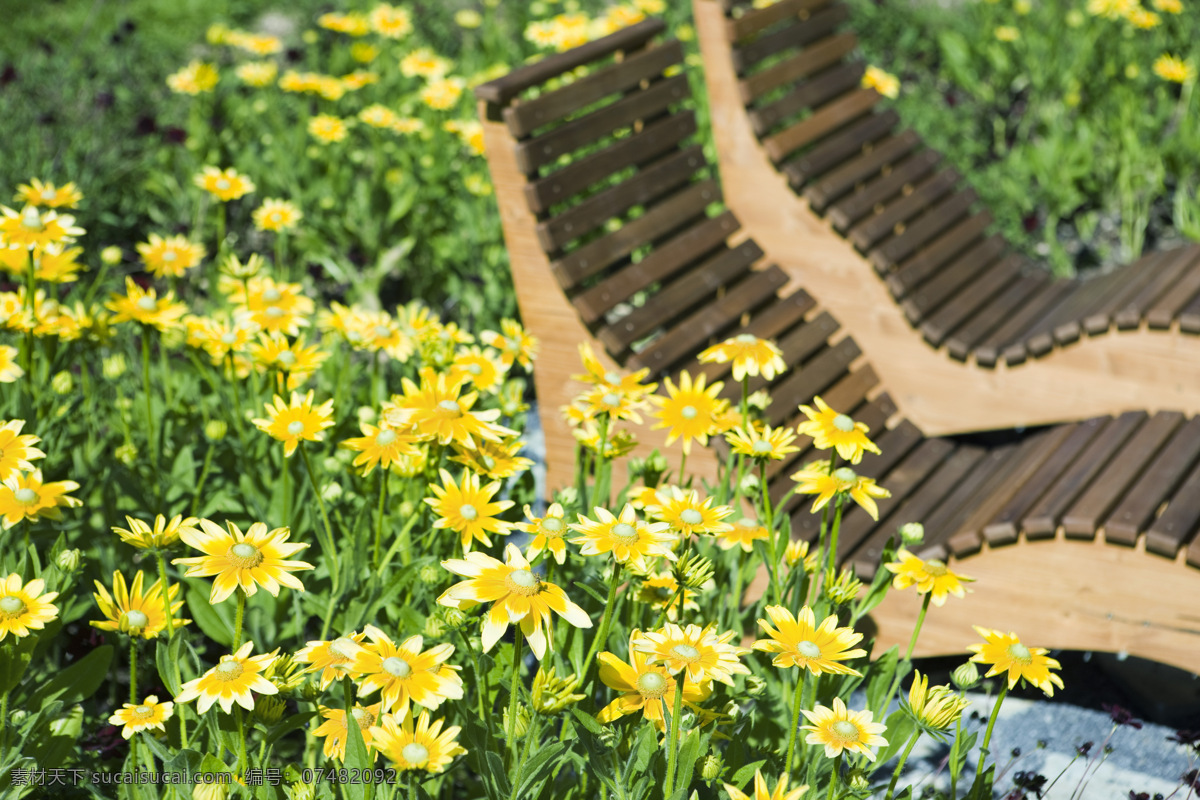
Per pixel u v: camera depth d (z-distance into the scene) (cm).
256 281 218
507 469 168
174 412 236
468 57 589
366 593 182
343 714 136
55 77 514
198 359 227
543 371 279
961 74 564
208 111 461
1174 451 253
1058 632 230
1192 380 286
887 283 323
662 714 136
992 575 233
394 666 124
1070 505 234
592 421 198
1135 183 466
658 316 286
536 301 275
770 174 338
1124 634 225
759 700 179
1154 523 222
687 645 131
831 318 324
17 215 204
